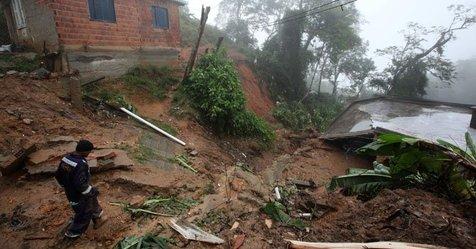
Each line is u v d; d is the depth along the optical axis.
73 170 4.31
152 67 14.70
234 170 9.54
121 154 7.46
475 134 9.05
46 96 9.15
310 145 14.15
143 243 4.59
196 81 13.18
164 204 6.07
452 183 5.11
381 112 13.55
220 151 11.30
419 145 5.09
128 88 12.62
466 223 4.36
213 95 12.72
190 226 5.27
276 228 5.39
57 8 10.77
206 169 8.98
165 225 5.28
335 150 13.34
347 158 12.67
